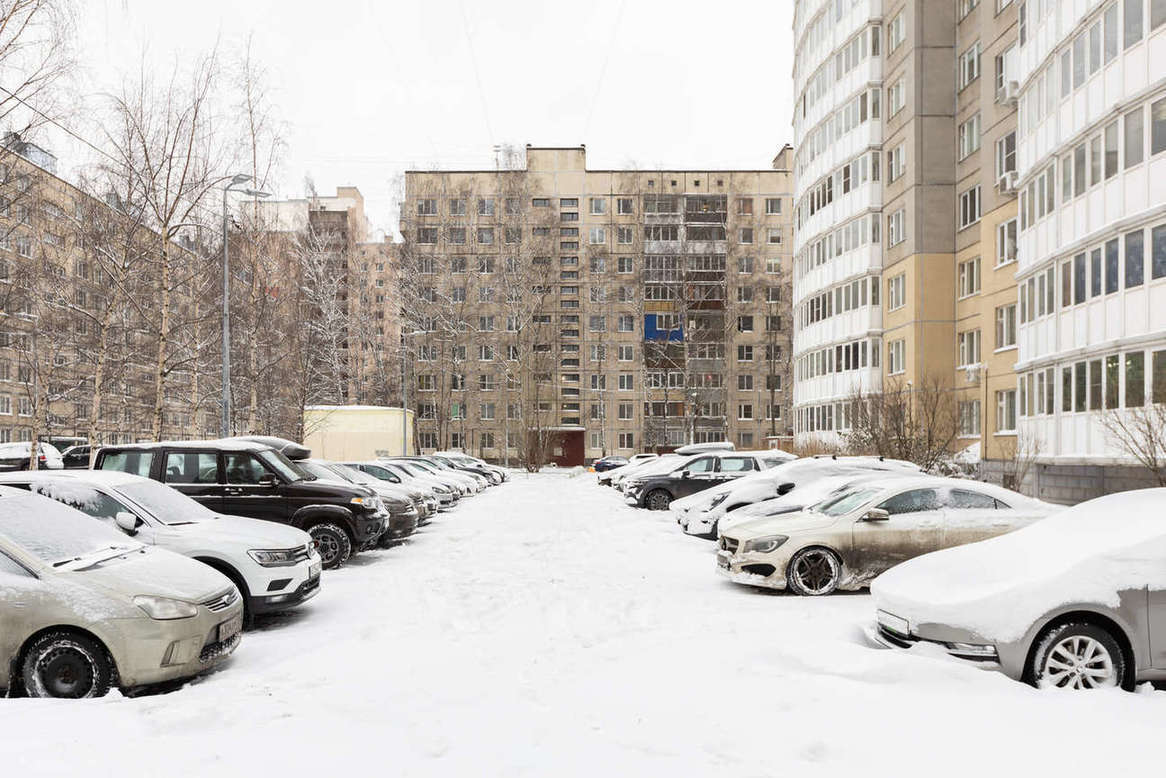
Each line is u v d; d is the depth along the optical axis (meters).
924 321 30.08
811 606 8.75
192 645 5.84
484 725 4.66
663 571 11.30
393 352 56.56
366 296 56.03
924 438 21.78
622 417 64.44
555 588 9.81
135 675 5.54
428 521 18.97
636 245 63.22
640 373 62.50
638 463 31.72
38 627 5.48
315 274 48.31
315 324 46.44
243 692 5.42
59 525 6.38
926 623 5.83
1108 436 16.58
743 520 10.50
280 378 28.33
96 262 21.12
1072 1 18.83
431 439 60.66
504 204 60.19
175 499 8.73
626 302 63.16
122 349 23.23
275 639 7.38
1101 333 17.41
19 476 8.02
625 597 9.20
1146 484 15.73
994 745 4.23
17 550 5.71
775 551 9.42
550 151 66.44
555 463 63.09
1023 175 21.55
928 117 30.33
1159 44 15.67
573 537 15.49
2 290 21.45
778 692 5.23
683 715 4.81
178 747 4.18
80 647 5.50
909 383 29.09
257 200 26.19
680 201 64.19
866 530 9.46
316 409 32.44
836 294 36.03
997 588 5.70
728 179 65.69
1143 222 16.02
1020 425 21.39
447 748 4.25
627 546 14.05
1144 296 15.98
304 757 4.08
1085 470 17.70
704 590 9.79
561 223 66.31
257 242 26.17
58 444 40.06
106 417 35.66
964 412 29.16
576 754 4.16
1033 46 21.17
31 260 21.89
